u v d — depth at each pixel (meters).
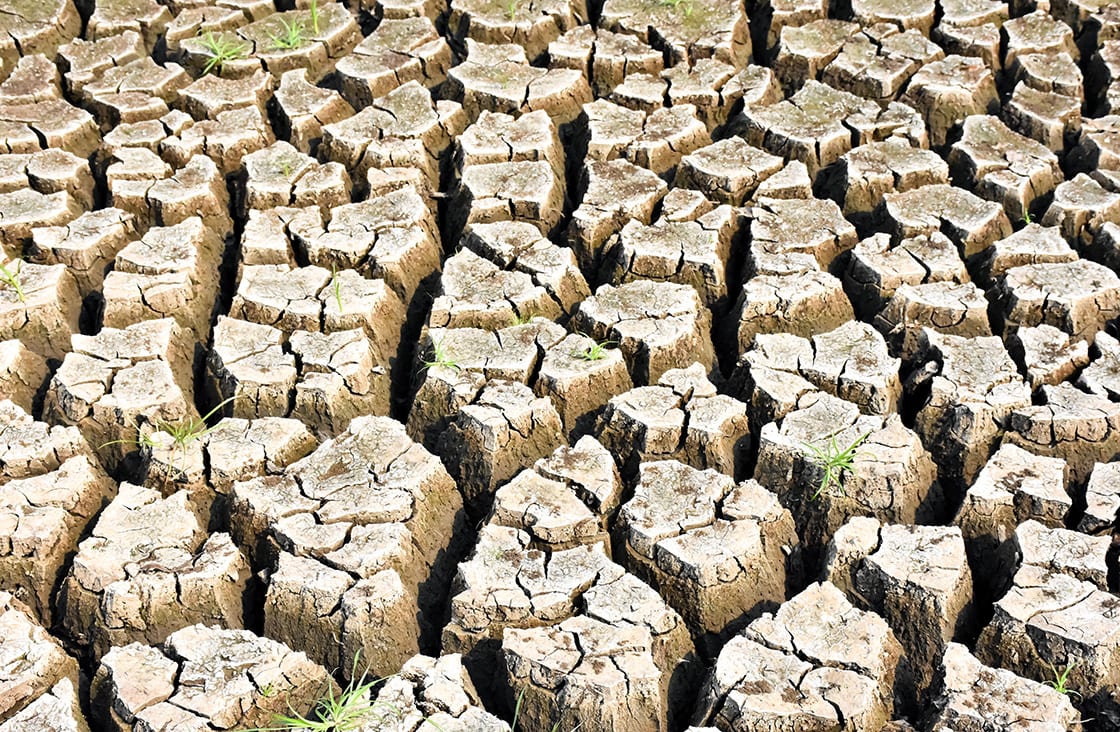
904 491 4.27
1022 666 3.82
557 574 3.96
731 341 5.10
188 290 5.16
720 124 6.31
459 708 3.60
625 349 4.86
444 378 4.65
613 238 5.43
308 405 4.68
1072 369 4.76
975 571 4.23
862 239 5.67
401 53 6.54
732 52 6.60
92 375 4.67
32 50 6.66
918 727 3.68
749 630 3.79
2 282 5.11
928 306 4.95
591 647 3.74
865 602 4.00
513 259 5.29
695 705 3.82
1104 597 3.85
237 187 5.88
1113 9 6.66
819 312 5.05
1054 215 5.46
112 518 4.16
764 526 4.13
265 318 5.03
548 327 4.89
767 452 4.40
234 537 4.24
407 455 4.36
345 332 4.89
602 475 4.26
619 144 5.89
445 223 5.84
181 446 4.43
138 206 5.58
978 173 5.70
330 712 3.59
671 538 4.05
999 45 6.61
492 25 6.68
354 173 5.93
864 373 4.64
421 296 5.38
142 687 3.66
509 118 6.08
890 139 5.86
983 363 4.67
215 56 6.49
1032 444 4.47
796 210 5.48
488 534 4.11
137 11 6.90
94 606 3.97
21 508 4.20
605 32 6.66
